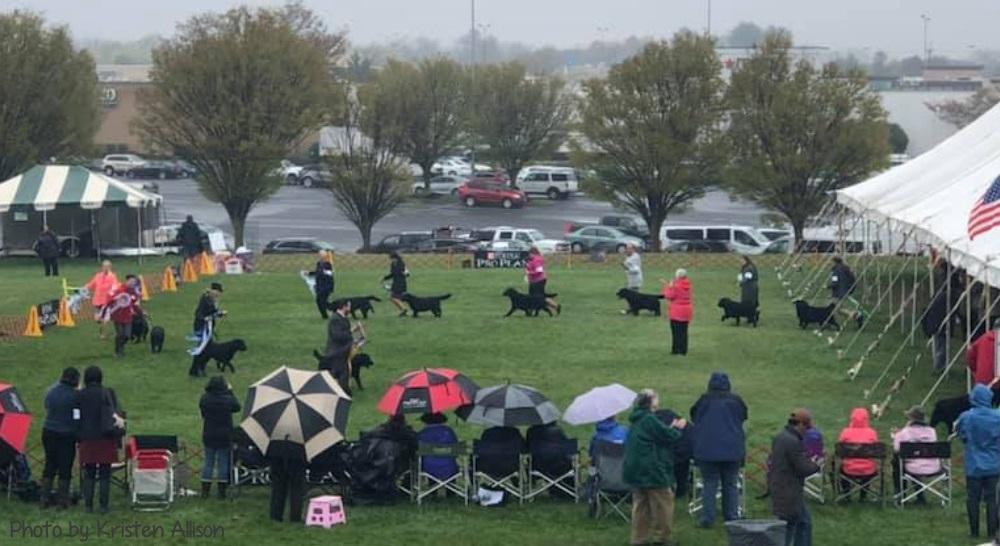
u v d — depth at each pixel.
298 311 39.72
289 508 18.73
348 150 71.75
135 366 31.00
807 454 17.55
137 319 33.94
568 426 24.36
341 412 18.52
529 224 82.75
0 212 55.19
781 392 28.06
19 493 19.53
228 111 66.56
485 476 19.50
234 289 44.75
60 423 18.73
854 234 56.22
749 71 63.72
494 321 37.41
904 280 41.84
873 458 19.42
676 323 32.22
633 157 65.69
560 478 19.73
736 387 28.58
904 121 116.50
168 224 75.50
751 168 63.38
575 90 104.94
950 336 29.97
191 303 41.56
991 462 17.69
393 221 84.50
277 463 18.33
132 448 19.69
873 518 18.83
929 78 190.50
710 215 88.94
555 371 30.30
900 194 36.06
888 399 26.11
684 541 17.55
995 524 17.80
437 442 19.67
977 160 35.50
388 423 19.86
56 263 49.66
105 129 115.19
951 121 114.06
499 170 106.56
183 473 20.12
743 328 36.56
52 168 55.97
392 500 19.52
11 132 68.19
